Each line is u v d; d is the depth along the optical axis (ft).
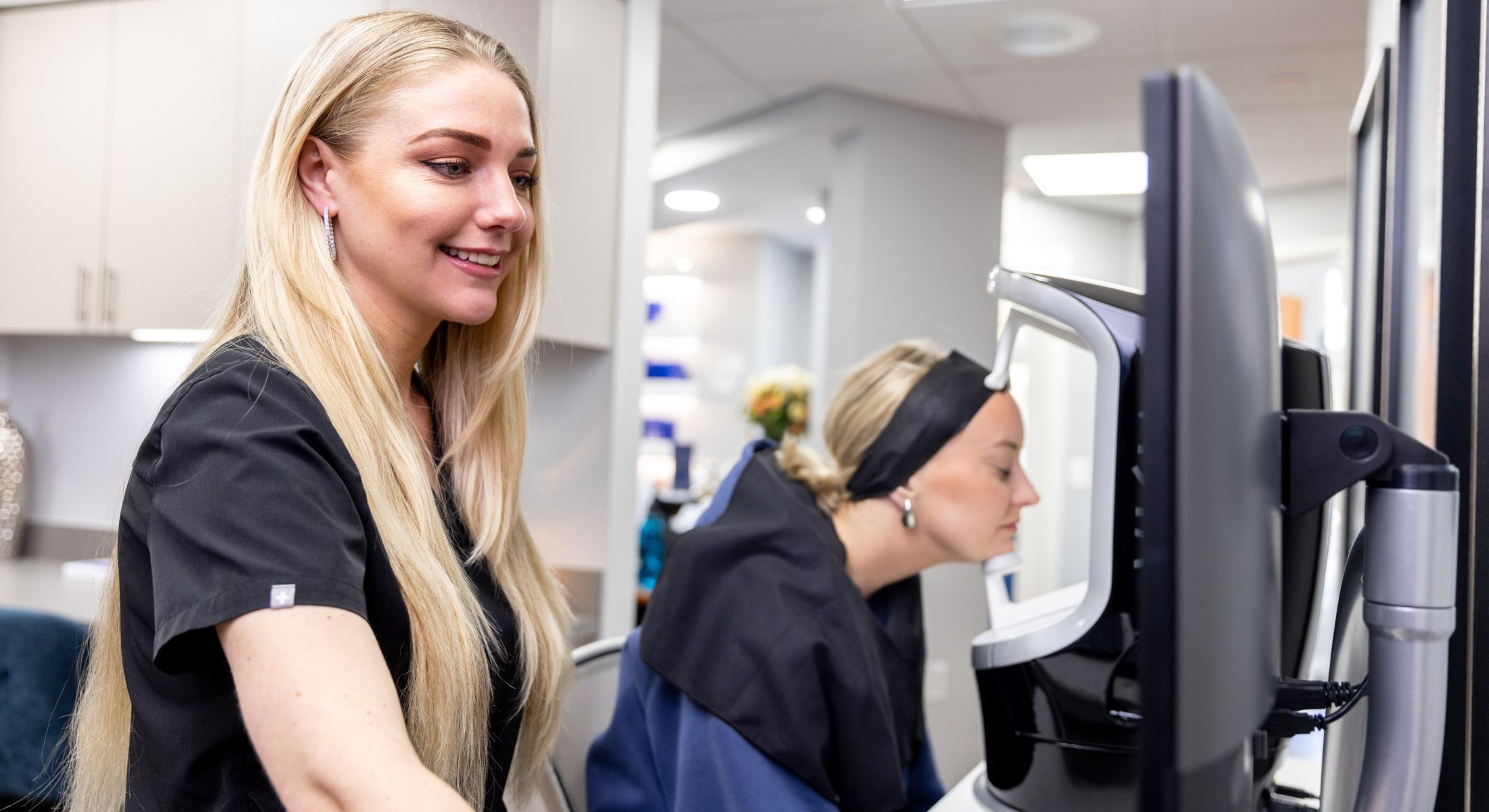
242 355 2.30
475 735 2.64
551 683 3.18
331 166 2.52
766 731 3.12
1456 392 2.85
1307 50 9.54
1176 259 1.30
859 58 10.41
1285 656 2.66
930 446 3.40
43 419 10.00
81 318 8.70
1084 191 15.49
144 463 2.27
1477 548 2.71
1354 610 2.39
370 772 1.80
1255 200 1.67
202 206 8.20
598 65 7.92
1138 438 2.65
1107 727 2.80
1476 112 2.92
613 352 8.22
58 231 8.82
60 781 4.27
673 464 22.74
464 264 2.59
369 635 2.03
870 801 3.21
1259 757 1.88
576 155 7.68
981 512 3.40
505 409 3.13
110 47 8.58
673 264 22.90
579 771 3.98
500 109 2.54
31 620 5.84
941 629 11.74
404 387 2.88
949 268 12.16
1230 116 1.57
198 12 8.23
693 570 3.37
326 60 2.51
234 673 1.96
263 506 2.03
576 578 8.23
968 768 11.61
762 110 12.49
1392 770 1.99
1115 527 2.71
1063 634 2.81
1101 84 10.77
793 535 3.38
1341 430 1.95
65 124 8.78
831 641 3.22
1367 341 6.99
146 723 2.33
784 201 16.47
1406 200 4.88
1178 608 1.28
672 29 9.84
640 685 3.60
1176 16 8.95
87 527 9.73
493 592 3.00
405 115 2.46
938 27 9.52
